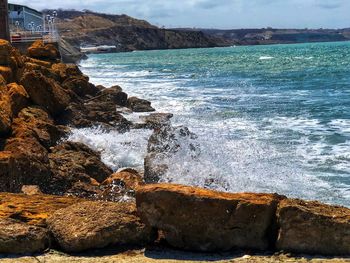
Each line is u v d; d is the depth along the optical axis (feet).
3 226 16.51
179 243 16.63
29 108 48.21
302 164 41.60
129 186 30.12
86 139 46.19
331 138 51.34
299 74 144.46
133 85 117.50
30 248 16.31
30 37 117.70
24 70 60.18
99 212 17.35
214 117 67.72
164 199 16.61
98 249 16.58
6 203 19.19
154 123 56.75
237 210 16.33
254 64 209.97
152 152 40.45
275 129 57.67
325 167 40.47
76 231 16.52
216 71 168.25
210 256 16.11
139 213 17.03
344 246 15.69
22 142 35.55
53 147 40.11
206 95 94.32
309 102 81.10
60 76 73.56
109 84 120.37
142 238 16.97
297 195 34.40
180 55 394.11
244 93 97.40
